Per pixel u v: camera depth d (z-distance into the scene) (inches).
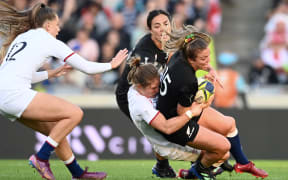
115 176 798.5
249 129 1234.6
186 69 628.1
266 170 948.6
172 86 630.5
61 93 1467.8
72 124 634.2
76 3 1609.3
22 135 1198.9
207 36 644.1
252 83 1670.8
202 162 689.6
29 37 642.8
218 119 716.7
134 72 665.6
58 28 675.4
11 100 619.5
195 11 1669.5
